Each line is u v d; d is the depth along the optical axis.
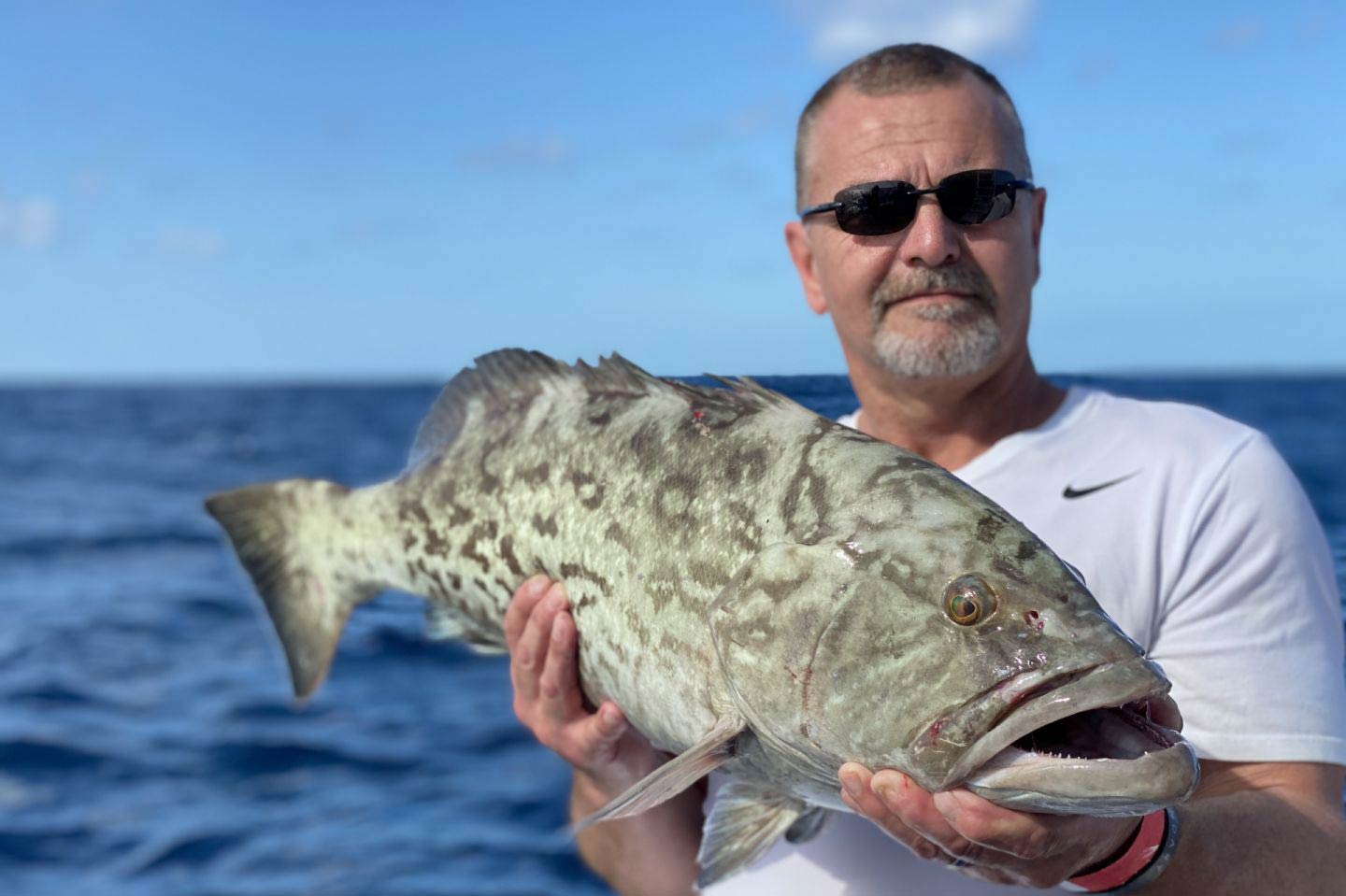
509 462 1.17
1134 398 1.16
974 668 0.92
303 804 2.54
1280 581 1.05
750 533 1.02
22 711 3.26
